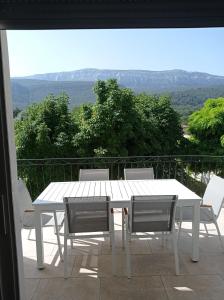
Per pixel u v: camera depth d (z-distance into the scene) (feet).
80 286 8.46
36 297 7.97
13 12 4.87
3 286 5.63
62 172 17.79
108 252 10.53
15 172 6.10
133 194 9.90
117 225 12.93
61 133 23.08
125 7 4.92
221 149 24.17
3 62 5.47
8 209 5.46
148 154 24.89
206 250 10.55
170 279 8.77
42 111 23.30
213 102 25.18
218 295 8.00
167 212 9.04
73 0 4.88
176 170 16.88
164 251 10.58
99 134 23.13
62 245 11.15
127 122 23.49
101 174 12.84
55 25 4.98
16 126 23.04
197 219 9.47
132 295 8.03
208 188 11.27
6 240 5.51
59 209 9.14
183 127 25.68
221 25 5.03
